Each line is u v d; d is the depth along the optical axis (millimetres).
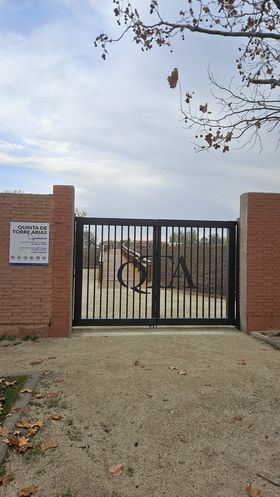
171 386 5320
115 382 5426
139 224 9086
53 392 5023
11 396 4824
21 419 4254
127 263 9219
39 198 8125
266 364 6387
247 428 4203
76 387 5219
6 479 3236
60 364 6191
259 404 4797
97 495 3092
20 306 8055
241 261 9078
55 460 3549
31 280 8078
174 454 3691
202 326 9523
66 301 8164
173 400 4863
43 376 5617
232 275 9359
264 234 8867
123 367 6098
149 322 9070
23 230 8086
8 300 8023
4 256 8031
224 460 3605
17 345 7395
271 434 4090
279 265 8883
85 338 8055
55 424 4195
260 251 8852
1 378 5449
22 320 8055
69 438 3930
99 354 6809
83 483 3236
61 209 8164
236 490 3176
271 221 8883
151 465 3512
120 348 7250
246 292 8812
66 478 3295
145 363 6328
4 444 3682
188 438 3982
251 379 5656
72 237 8281
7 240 8047
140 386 5297
